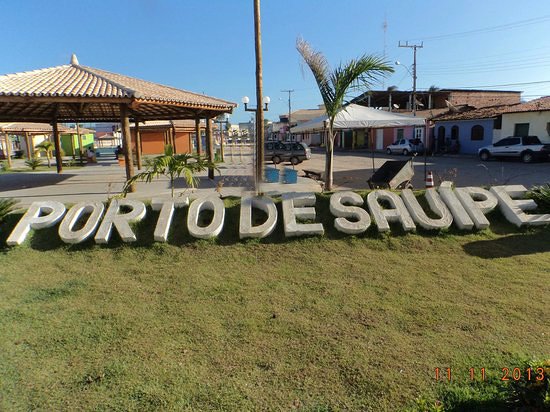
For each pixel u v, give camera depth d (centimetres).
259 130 873
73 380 317
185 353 350
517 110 2486
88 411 283
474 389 291
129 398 295
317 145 5666
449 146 3064
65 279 527
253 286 488
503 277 493
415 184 1462
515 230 638
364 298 446
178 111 1738
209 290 480
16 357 350
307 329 385
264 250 593
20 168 2406
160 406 285
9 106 1495
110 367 332
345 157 3070
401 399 285
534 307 415
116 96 1032
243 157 2998
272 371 322
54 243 636
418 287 471
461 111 3284
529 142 2231
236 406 284
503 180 1447
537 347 343
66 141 3869
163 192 1232
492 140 2789
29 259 596
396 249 588
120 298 466
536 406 242
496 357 329
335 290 469
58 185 1516
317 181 1383
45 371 329
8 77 1119
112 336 382
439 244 598
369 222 630
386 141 4050
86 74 1281
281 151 2403
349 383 304
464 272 511
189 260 572
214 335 379
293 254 580
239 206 700
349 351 345
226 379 313
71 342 373
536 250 575
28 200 1173
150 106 1535
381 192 694
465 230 632
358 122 1009
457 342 354
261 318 409
